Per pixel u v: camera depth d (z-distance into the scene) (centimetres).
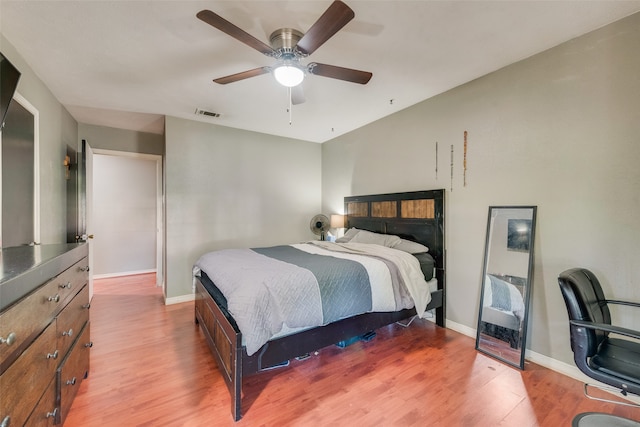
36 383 111
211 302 218
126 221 516
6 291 88
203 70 240
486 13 171
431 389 187
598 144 190
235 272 210
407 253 274
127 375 201
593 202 192
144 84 266
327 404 172
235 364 160
